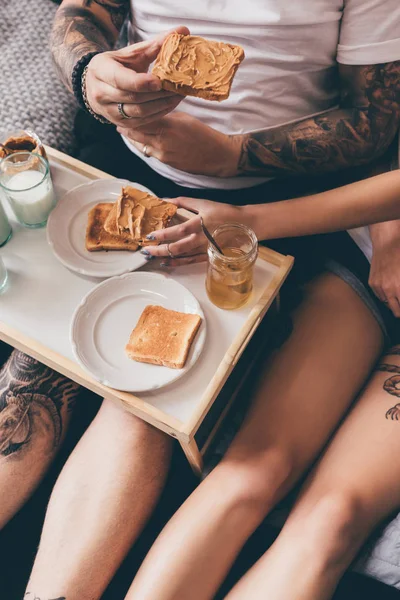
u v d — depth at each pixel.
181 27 0.86
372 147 1.06
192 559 0.88
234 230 0.91
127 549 0.97
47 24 1.48
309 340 1.05
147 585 0.88
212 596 0.91
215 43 0.84
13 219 1.07
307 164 1.07
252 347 1.17
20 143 1.06
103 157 1.22
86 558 0.92
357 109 1.04
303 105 1.07
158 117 0.93
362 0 0.92
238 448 0.98
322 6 0.94
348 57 0.98
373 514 0.92
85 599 0.92
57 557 0.92
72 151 1.35
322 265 1.12
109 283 0.97
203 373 0.91
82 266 0.99
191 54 0.83
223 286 0.92
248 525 0.93
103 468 0.98
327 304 1.08
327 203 0.99
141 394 0.89
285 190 1.14
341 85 1.05
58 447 1.05
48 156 1.13
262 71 1.00
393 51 0.95
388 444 0.94
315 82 1.05
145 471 0.98
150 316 0.93
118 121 0.94
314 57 1.00
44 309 0.97
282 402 1.01
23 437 1.00
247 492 0.93
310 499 0.93
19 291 0.98
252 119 1.05
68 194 1.06
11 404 1.01
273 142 1.04
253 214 1.00
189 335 0.91
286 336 1.07
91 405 1.23
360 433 0.97
